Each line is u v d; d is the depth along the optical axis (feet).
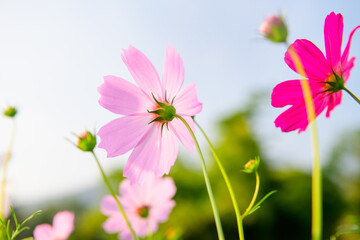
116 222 1.85
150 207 1.86
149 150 1.08
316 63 0.94
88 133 1.10
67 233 1.66
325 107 0.97
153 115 1.08
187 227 8.66
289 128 0.94
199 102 1.01
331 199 9.57
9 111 1.50
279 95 0.94
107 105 1.07
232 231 9.05
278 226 9.44
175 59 1.04
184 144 1.08
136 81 1.08
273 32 1.03
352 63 0.94
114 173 7.75
